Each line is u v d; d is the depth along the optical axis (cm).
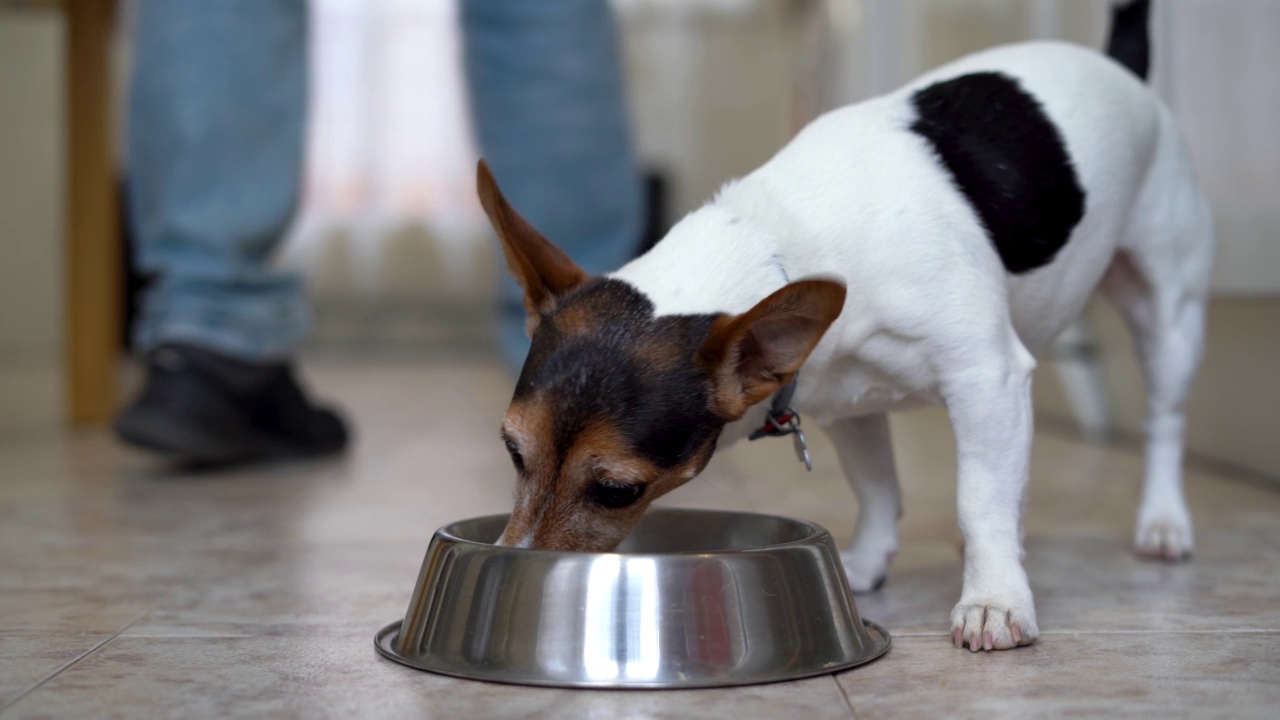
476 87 404
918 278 198
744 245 192
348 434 454
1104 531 289
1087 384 482
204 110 363
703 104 1173
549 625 167
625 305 186
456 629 174
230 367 379
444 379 804
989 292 202
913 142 210
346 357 1018
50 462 414
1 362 876
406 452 446
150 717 154
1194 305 258
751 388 182
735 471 403
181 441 368
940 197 203
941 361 199
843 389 208
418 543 276
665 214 1076
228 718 153
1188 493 343
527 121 399
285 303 395
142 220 382
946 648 188
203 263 371
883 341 200
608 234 414
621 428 178
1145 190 244
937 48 610
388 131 1118
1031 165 213
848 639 180
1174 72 351
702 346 179
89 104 527
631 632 166
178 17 362
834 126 215
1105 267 237
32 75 987
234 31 364
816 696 161
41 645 190
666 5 1163
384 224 1126
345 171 1119
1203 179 347
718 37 1168
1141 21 262
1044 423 531
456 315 1140
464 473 391
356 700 160
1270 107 313
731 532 218
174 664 179
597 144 404
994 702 159
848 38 763
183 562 255
